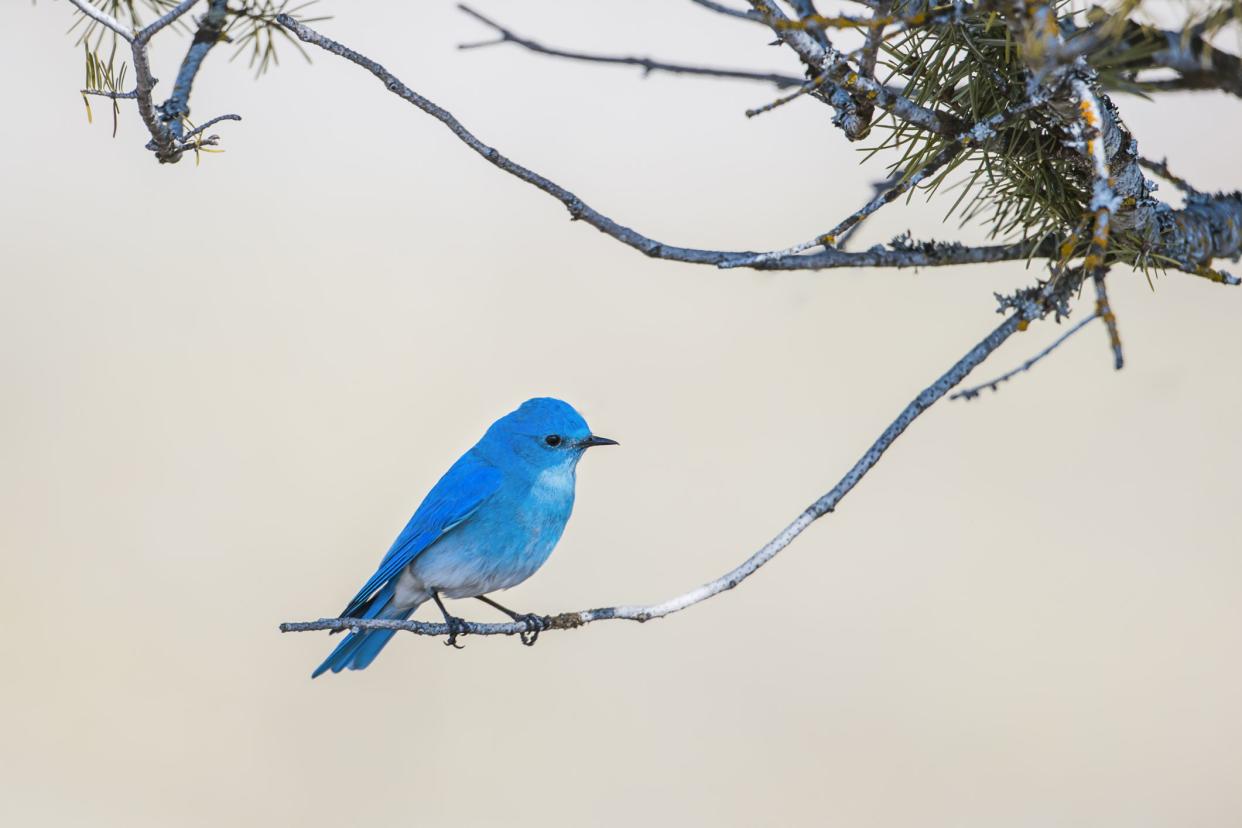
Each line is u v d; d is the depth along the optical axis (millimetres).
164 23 9117
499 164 9047
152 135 9836
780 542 9477
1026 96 8633
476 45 10195
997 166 9414
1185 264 9383
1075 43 6957
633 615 10133
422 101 8961
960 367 9289
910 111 8703
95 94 9477
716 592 9586
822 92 9242
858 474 9367
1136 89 7551
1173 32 7211
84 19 11219
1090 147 7418
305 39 8844
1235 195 9852
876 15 8125
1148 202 9305
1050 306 9305
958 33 8719
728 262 9273
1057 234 9617
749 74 9938
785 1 9242
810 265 9828
